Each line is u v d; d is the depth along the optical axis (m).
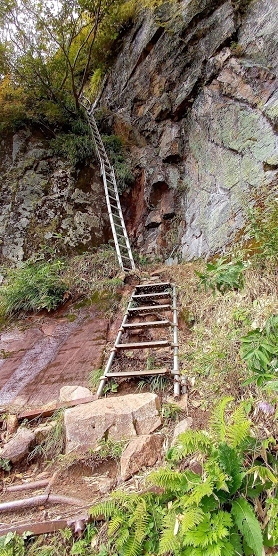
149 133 6.72
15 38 6.20
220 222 4.29
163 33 6.70
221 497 1.41
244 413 1.79
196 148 5.55
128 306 3.71
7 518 1.74
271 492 1.42
